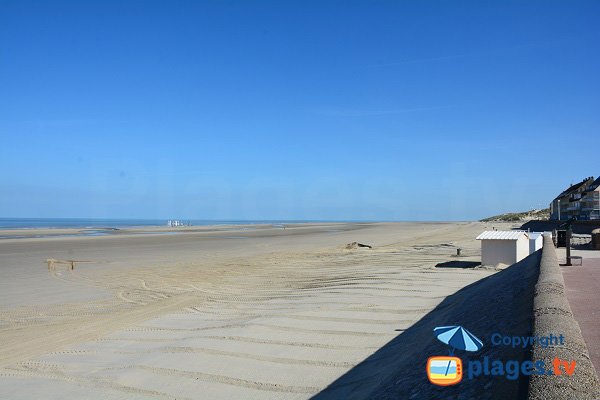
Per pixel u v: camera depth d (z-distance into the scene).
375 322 10.73
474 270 18.30
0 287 19.81
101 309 15.16
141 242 50.62
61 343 11.03
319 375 7.79
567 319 4.66
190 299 16.38
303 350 9.12
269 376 7.95
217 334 10.70
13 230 86.38
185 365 8.76
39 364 9.49
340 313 11.80
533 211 144.00
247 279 21.12
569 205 94.75
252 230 92.75
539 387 3.29
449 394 4.48
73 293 18.27
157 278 22.03
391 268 21.08
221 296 16.77
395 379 5.97
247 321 11.78
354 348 9.00
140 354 9.80
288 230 92.50
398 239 53.03
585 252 20.88
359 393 6.50
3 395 7.88
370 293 14.35
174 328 11.99
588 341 5.36
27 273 24.34
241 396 7.27
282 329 10.65
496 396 3.80
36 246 43.78
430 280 16.22
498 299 7.74
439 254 27.67
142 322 12.91
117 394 7.69
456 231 71.44
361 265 24.02
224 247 42.97
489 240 19.16
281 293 16.56
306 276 21.09
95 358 9.77
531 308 5.48
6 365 9.49
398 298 13.19
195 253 36.22
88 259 31.48
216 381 7.92
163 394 7.57
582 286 9.31
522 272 9.54
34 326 12.88
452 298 12.16
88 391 7.91
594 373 3.47
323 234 71.69
